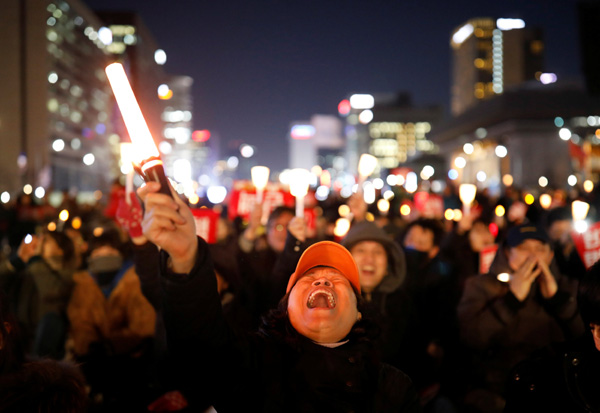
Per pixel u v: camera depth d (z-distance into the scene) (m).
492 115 101.81
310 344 2.17
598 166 22.42
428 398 4.22
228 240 7.87
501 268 4.04
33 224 9.98
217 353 1.96
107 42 122.38
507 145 100.94
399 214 13.73
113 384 4.79
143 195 1.67
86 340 4.86
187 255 1.78
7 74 79.50
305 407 2.10
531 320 3.86
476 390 3.92
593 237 4.84
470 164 113.56
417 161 95.31
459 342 4.28
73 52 100.81
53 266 5.37
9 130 78.69
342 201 12.52
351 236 4.25
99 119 118.56
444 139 134.62
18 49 80.31
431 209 12.55
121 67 1.64
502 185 42.62
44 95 83.12
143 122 1.65
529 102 96.81
